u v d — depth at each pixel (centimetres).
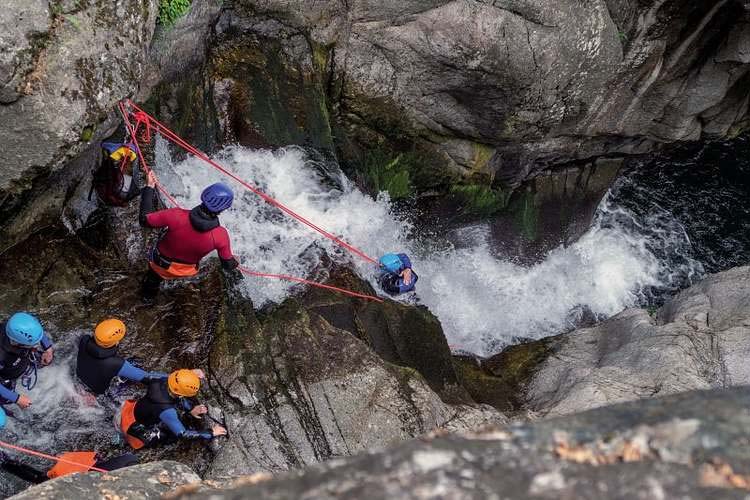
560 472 218
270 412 597
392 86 871
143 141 687
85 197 648
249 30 799
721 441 225
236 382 607
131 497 399
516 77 865
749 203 1270
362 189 875
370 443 596
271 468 562
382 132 909
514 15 823
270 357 630
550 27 841
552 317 1095
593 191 1161
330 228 805
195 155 735
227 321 647
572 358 902
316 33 827
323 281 742
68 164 579
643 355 799
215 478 507
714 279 908
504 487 213
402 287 784
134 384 600
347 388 624
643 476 216
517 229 1098
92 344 546
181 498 223
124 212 669
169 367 611
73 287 625
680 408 242
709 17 939
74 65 511
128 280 647
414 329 762
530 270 1116
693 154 1288
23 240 612
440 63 848
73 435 566
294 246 758
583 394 748
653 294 1181
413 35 829
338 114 885
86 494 393
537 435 234
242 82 780
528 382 880
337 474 218
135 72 573
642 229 1238
